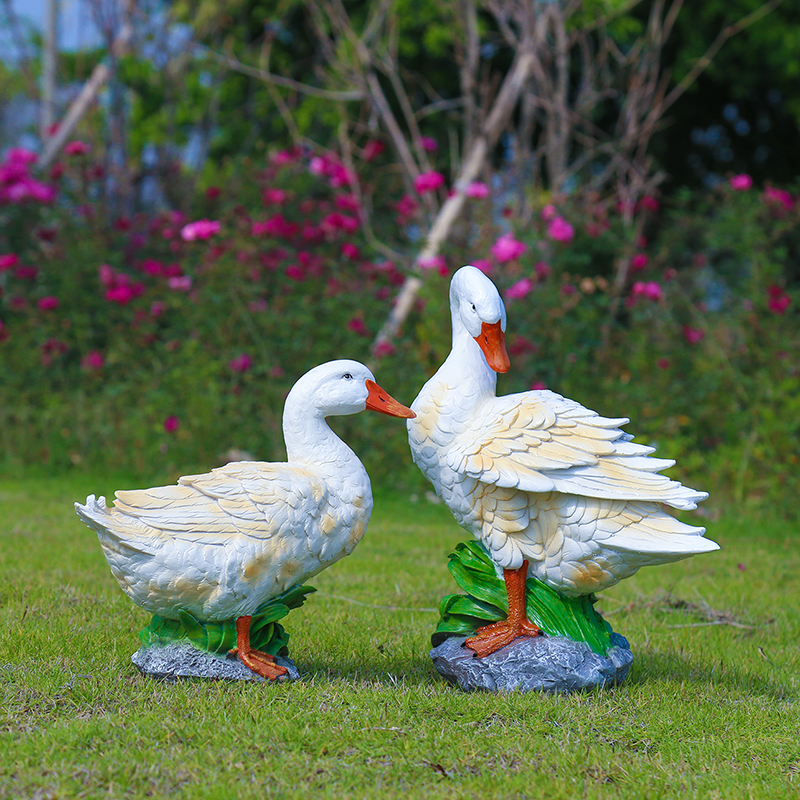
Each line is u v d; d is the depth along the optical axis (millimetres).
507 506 4141
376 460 9867
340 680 4277
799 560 7855
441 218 10688
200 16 14641
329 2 14398
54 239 11797
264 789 3119
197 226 9820
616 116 17141
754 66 16078
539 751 3520
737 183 10320
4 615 5238
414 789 3191
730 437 10109
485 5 12445
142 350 11180
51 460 10711
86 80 17516
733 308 10695
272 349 9930
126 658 4523
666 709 4078
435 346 9695
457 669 4246
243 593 3977
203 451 9930
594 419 4230
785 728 3924
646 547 3990
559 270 10219
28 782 3137
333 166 10453
